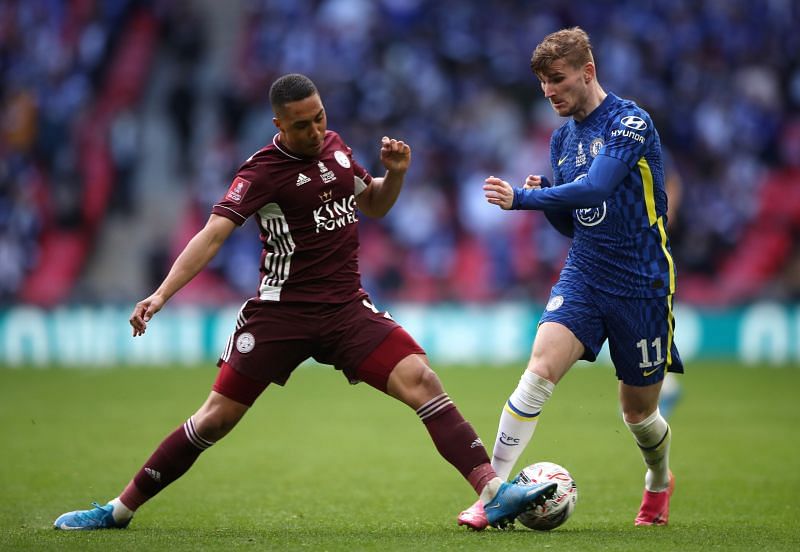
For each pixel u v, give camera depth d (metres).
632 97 74.69
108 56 81.12
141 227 75.06
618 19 78.94
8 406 45.25
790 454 32.62
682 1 79.81
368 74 77.75
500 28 79.75
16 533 19.08
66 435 36.81
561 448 34.53
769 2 80.12
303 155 18.59
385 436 37.84
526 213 71.56
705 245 69.94
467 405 45.06
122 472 29.05
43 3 82.50
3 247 72.00
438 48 78.94
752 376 56.66
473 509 18.97
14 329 66.38
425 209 71.44
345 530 19.77
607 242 19.28
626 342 19.48
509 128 76.50
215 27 83.31
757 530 19.72
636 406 19.98
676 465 30.52
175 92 77.00
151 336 65.88
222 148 74.94
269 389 55.31
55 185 74.88
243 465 31.11
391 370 18.64
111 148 75.94
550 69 19.27
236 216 18.30
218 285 68.69
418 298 68.88
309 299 18.83
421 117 76.19
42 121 76.88
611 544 17.25
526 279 69.00
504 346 65.06
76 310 66.06
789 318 63.31
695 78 76.75
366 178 19.67
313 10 81.38
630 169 18.94
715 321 64.75
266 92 77.31
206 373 58.97
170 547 17.05
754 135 75.44
